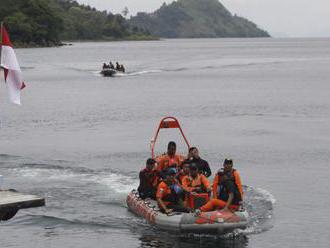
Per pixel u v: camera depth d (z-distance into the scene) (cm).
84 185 2683
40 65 13488
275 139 3906
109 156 3378
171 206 2134
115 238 1991
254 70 11562
